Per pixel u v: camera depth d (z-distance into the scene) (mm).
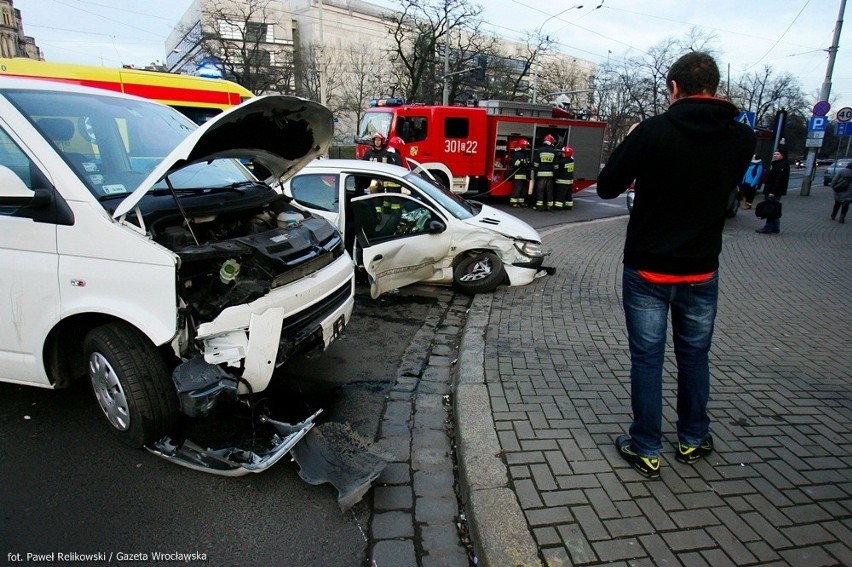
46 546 2375
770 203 11039
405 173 6613
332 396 3879
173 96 9039
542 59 52188
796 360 4445
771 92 59625
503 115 16547
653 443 2803
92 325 3123
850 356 4551
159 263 2682
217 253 2816
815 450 3102
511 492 2654
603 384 3883
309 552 2410
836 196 13484
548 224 12992
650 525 2459
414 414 3676
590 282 6918
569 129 18125
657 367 2740
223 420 3307
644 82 50750
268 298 2908
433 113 15391
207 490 2801
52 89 3398
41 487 2758
